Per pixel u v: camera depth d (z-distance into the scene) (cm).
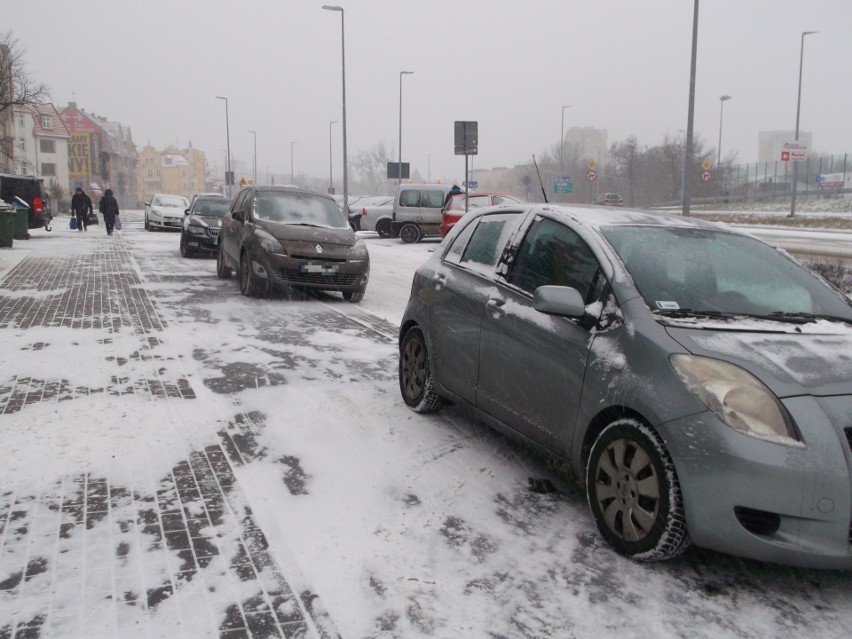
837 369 319
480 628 283
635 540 331
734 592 315
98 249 1925
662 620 292
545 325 395
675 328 341
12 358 673
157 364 671
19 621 279
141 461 441
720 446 297
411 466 444
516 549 345
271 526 362
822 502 289
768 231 2942
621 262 382
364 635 276
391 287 1343
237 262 1173
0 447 454
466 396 472
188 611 288
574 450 372
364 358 727
